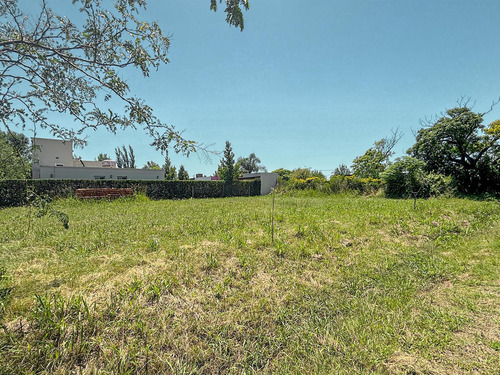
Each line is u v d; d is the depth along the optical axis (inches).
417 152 597.3
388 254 159.3
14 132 59.9
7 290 92.0
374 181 621.6
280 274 123.7
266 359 71.8
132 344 71.3
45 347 66.9
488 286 112.2
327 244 171.0
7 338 68.8
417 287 115.5
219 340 76.3
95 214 279.9
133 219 244.5
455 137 524.1
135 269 118.0
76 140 66.4
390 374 64.8
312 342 78.2
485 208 288.7
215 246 156.0
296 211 310.8
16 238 166.1
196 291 101.6
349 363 69.4
